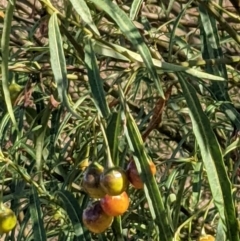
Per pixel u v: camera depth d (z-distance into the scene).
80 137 0.30
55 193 0.27
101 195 0.22
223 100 0.25
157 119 0.24
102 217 0.22
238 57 0.25
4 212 0.24
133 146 0.21
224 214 0.20
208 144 0.20
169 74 0.30
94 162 0.22
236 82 0.29
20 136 0.27
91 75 0.19
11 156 0.28
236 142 0.24
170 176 0.28
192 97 0.21
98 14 0.29
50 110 0.26
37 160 0.27
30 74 0.27
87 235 0.25
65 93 0.18
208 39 0.26
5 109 0.28
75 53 0.27
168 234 0.21
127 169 0.21
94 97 0.19
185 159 0.28
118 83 0.22
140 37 0.18
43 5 0.20
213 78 0.21
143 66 0.22
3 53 0.19
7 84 0.19
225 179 0.20
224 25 0.26
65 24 0.23
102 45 0.21
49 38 0.19
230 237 0.20
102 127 0.22
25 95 0.26
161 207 0.21
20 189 0.29
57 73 0.18
